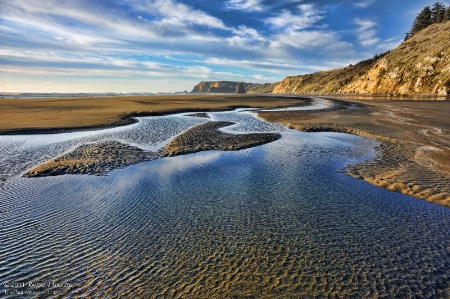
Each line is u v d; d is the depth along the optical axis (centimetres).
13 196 1073
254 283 614
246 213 960
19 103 4878
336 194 1122
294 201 1059
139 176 1319
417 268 670
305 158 1636
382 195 1105
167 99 6931
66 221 886
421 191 1117
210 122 2964
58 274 634
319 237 810
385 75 10725
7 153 1672
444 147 1789
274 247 759
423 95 8175
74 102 5300
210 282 615
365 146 1908
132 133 2341
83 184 1209
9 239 776
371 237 810
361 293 587
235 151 1795
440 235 820
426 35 10994
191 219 913
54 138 2103
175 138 2128
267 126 2802
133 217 923
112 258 699
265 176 1337
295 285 610
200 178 1304
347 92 13238
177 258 704
